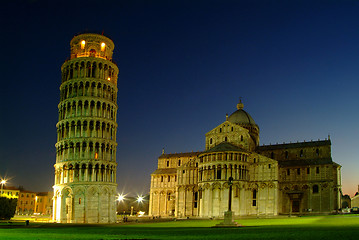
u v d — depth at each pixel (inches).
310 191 5032.0
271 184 4815.5
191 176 5521.7
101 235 1779.0
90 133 4247.0
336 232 1583.4
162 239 1440.7
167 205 6122.1
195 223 3376.0
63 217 4018.2
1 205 4365.2
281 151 5551.2
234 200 4707.2
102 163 4168.3
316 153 5295.3
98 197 4030.5
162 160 6501.0
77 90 4367.6
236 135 5305.1
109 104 4456.2
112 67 4616.1
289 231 1744.6
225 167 4795.8
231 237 1481.3
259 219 3875.5
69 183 4040.4
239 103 6245.1
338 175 5374.0
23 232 2106.3
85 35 4613.7
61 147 4279.0
